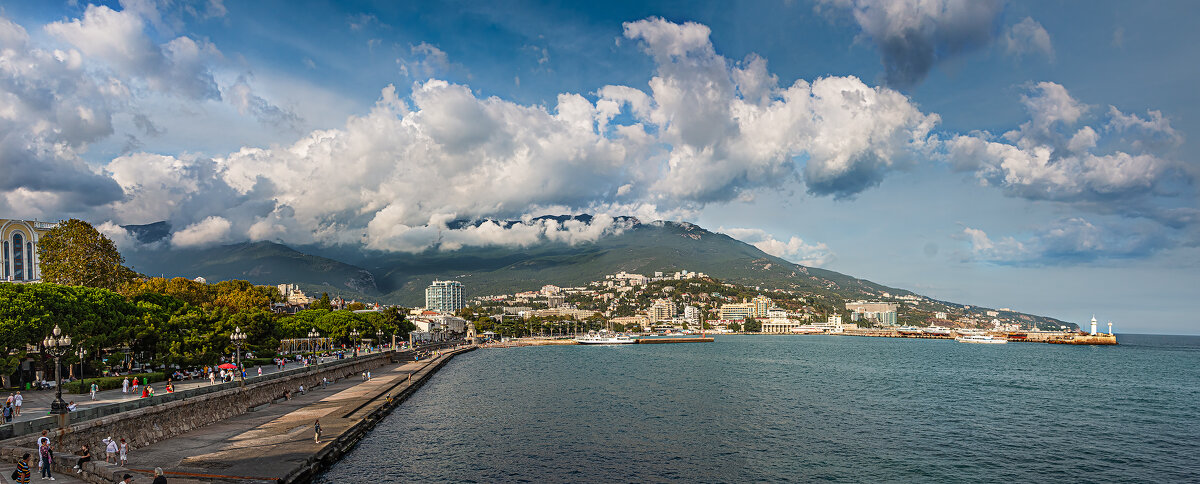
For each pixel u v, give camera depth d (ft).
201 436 230.68
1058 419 339.77
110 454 174.29
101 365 310.24
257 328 441.27
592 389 453.99
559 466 227.81
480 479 208.74
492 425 301.22
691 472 223.10
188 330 372.38
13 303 265.34
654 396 415.44
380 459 230.27
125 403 200.85
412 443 258.37
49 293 286.66
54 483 142.41
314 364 424.05
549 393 428.15
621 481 211.00
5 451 152.15
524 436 276.62
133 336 325.42
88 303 303.68
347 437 246.27
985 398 424.05
